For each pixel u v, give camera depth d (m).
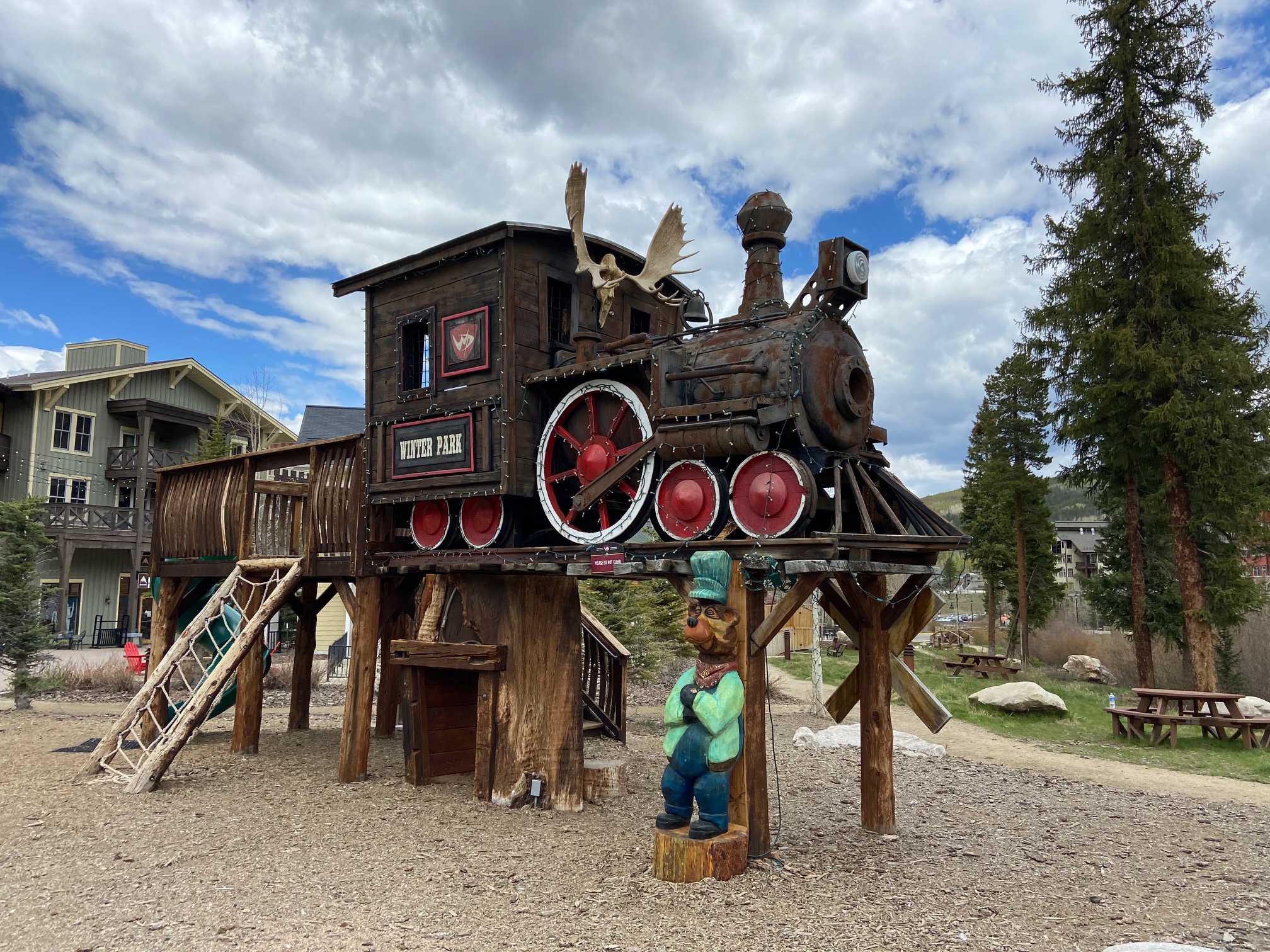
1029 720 15.34
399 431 8.59
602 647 11.95
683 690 5.93
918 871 6.11
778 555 5.80
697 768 5.86
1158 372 15.71
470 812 7.66
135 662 16.88
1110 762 11.66
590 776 8.32
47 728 12.01
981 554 30.58
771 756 11.11
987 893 5.67
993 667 22.05
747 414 6.01
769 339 6.31
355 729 8.90
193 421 29.81
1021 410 29.31
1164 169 17.02
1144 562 21.91
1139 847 7.08
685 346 6.91
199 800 8.03
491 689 8.15
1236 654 20.36
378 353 9.08
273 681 17.12
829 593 7.72
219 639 11.68
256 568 10.21
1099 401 16.89
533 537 8.12
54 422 27.44
